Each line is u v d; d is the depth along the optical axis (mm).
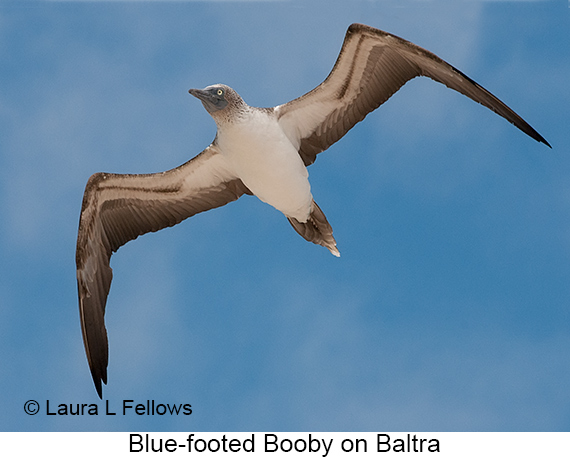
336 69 14211
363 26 13461
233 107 14055
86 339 14805
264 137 14172
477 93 13641
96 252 15195
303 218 15242
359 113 14875
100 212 15289
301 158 14922
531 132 13367
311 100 14625
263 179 14562
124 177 15047
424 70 14094
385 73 14352
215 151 14953
